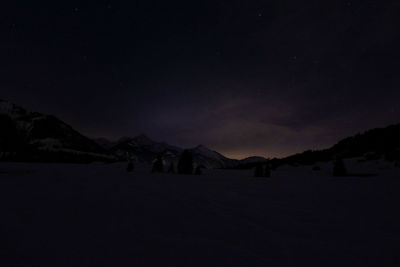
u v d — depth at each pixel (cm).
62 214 283
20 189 504
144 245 191
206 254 176
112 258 163
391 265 165
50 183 634
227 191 573
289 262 167
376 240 220
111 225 244
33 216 270
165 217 285
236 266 156
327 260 172
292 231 244
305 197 499
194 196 467
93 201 374
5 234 206
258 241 211
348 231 247
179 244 196
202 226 253
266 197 488
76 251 174
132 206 342
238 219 289
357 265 165
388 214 331
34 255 164
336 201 448
